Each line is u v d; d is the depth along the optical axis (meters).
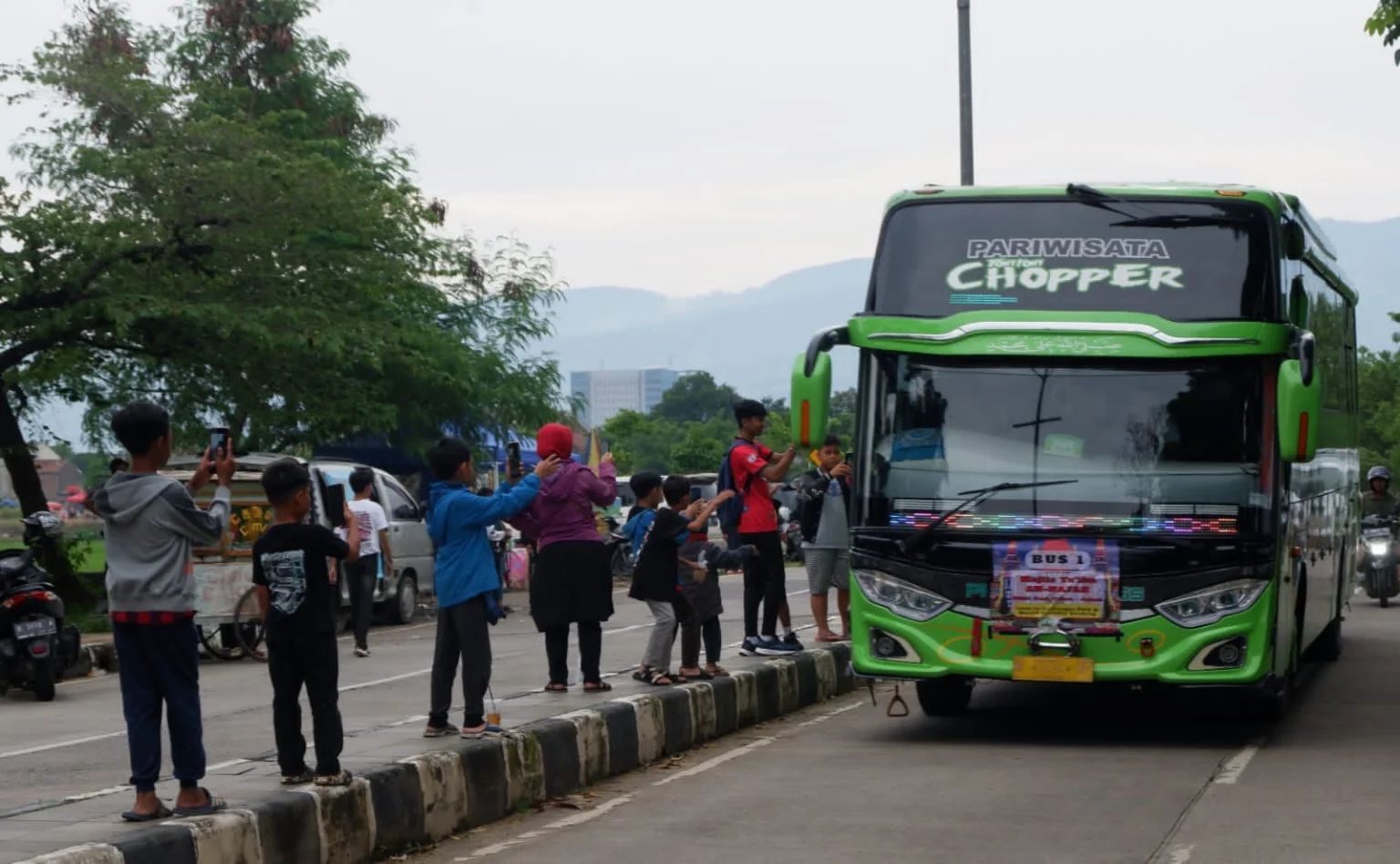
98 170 22.86
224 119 23.61
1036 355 11.38
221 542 7.55
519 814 9.49
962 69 23.84
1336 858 7.66
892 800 9.42
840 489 16.03
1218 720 13.09
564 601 11.92
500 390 30.97
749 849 8.12
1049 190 11.71
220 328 22.94
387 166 32.84
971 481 11.39
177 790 8.12
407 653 18.47
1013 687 15.56
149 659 7.32
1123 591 11.11
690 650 12.63
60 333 23.02
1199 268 11.40
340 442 31.95
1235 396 11.23
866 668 11.55
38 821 7.24
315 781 8.05
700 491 45.88
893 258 11.83
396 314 27.70
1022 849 7.96
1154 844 8.05
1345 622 22.09
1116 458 11.25
